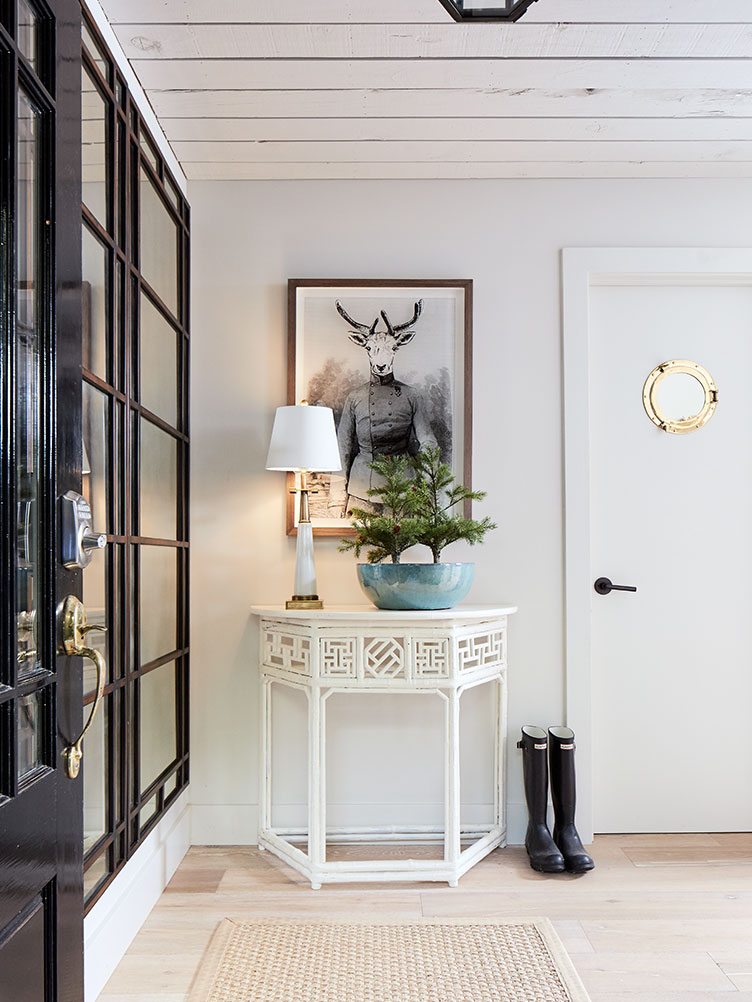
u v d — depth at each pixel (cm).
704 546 317
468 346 303
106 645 201
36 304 112
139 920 231
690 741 314
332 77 237
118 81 219
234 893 256
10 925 98
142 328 239
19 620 105
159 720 257
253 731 301
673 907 245
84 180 187
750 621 316
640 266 307
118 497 212
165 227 272
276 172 301
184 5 202
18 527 105
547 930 229
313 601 278
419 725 303
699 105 255
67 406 117
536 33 215
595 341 318
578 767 301
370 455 303
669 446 318
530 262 309
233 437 304
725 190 310
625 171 303
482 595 304
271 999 195
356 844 297
